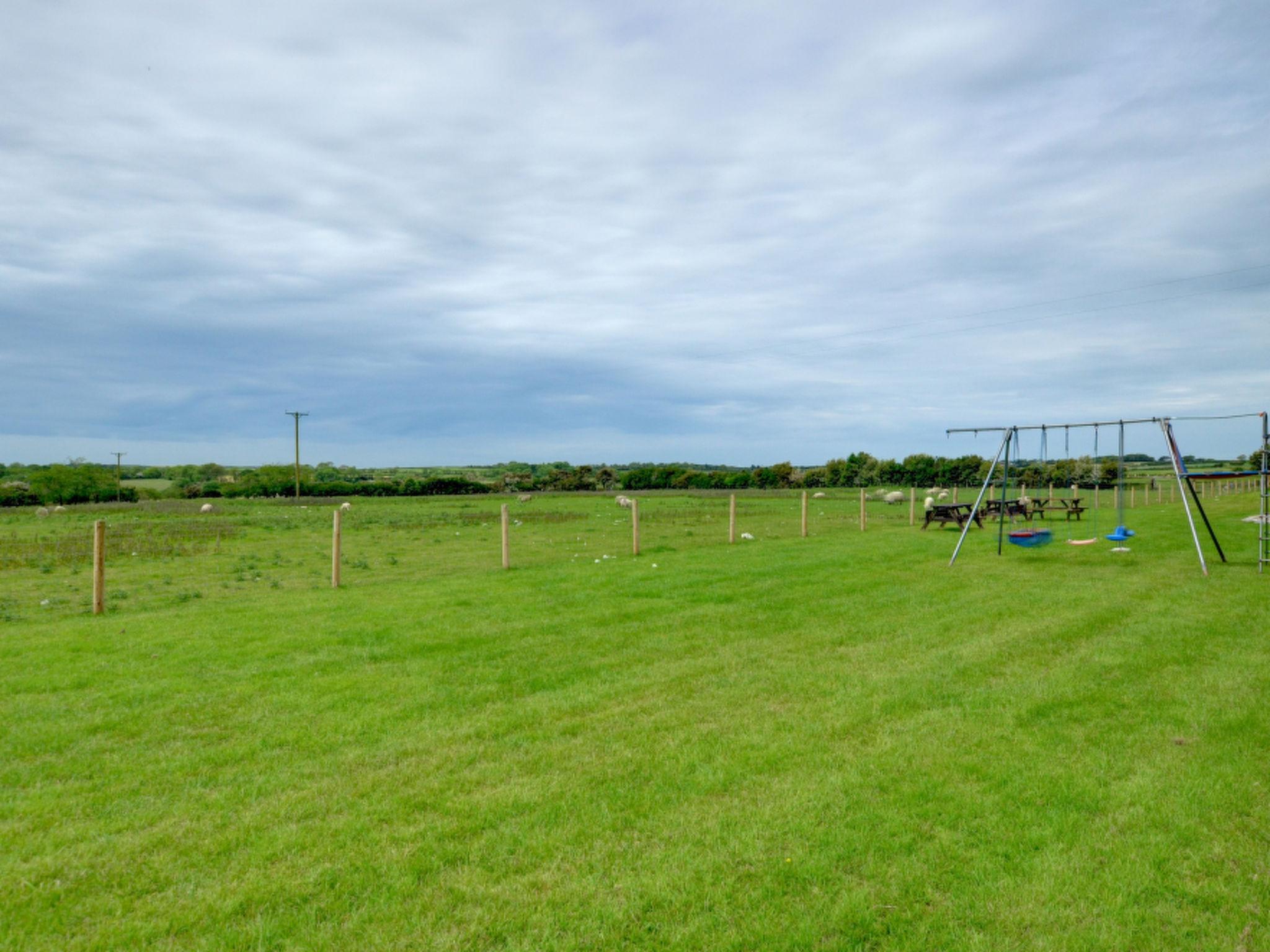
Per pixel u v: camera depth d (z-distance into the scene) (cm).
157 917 383
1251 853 432
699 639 959
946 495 4250
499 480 7669
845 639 952
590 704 711
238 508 5194
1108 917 375
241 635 1000
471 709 701
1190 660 836
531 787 530
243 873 424
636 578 1447
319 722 669
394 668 839
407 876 416
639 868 423
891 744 600
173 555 2170
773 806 495
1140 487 5153
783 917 376
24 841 461
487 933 367
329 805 507
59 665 861
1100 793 507
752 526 2936
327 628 1034
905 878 409
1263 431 1468
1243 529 2381
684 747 602
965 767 554
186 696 743
